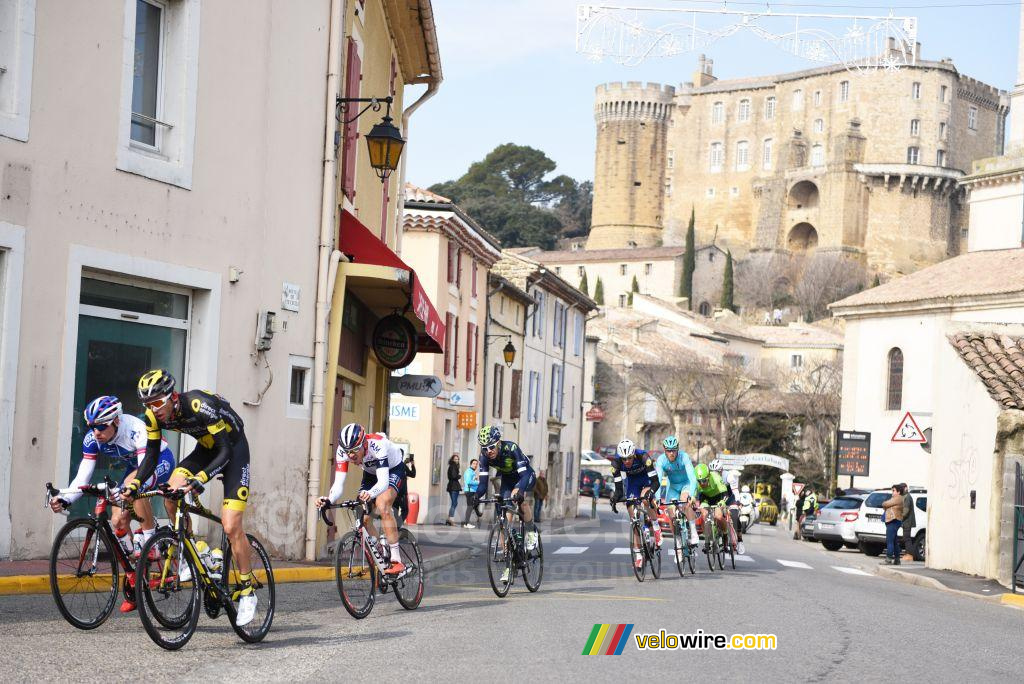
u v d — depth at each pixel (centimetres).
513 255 6203
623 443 2155
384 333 2686
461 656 1155
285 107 2016
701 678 1091
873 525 4231
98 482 1652
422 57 3209
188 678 977
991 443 2922
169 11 1795
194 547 1128
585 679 1055
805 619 1617
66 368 1590
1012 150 7794
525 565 1831
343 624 1362
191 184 1800
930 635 1540
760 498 7894
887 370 6588
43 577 1401
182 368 1831
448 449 4778
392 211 3241
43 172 1557
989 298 5909
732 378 10325
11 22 1524
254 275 1941
